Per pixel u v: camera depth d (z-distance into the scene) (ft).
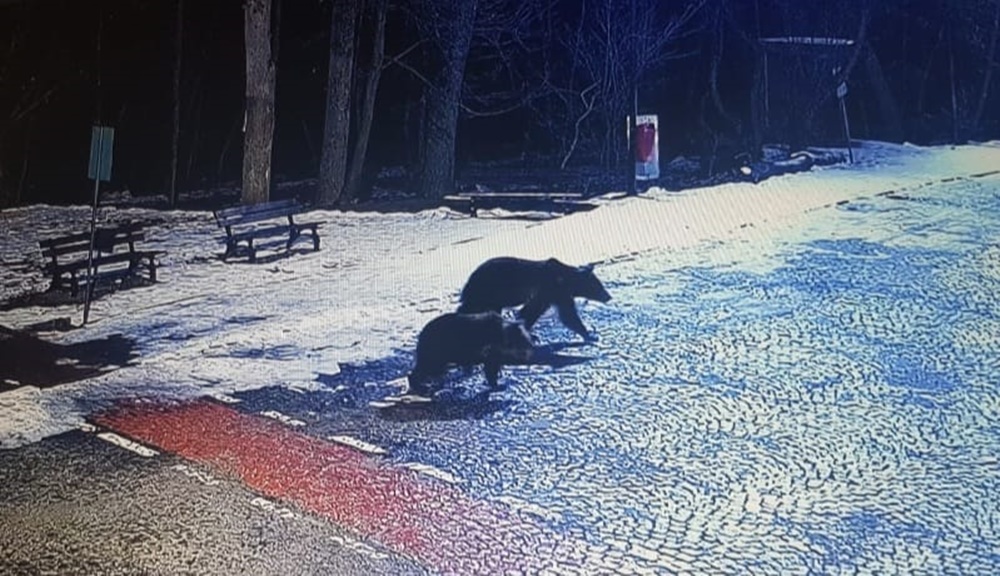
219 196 117.60
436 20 94.32
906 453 31.19
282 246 69.05
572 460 31.53
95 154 51.47
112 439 34.50
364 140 95.81
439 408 36.50
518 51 127.54
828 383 37.63
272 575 25.04
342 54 91.04
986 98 137.90
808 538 26.07
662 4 122.83
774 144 104.58
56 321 50.37
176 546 26.68
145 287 58.18
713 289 51.08
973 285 50.60
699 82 126.21
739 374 38.91
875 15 126.00
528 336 38.83
